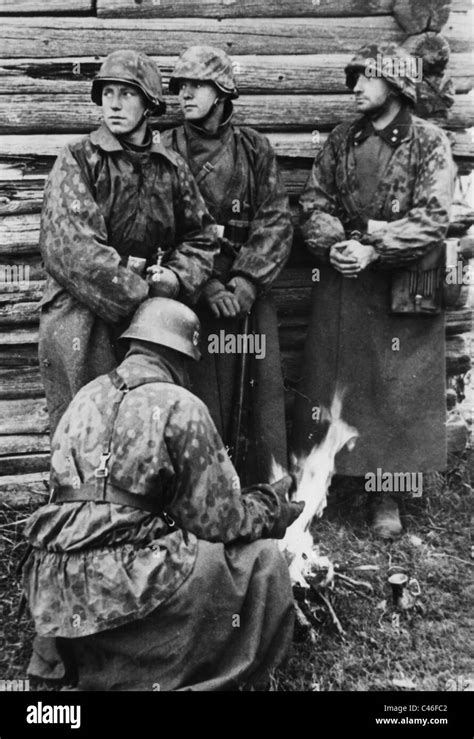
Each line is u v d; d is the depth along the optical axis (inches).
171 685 128.4
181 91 167.3
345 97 191.8
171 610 126.0
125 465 129.3
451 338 203.8
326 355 183.8
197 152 170.7
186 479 131.5
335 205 181.2
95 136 156.7
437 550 178.7
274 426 177.2
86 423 133.0
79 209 153.5
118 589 124.5
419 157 175.5
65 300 159.0
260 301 176.1
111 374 137.8
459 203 197.6
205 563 128.0
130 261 154.6
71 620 125.6
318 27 190.1
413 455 183.2
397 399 181.5
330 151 181.5
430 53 189.9
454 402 206.1
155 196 158.4
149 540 129.0
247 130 176.1
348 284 180.9
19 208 183.3
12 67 180.2
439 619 156.9
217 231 167.0
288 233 174.7
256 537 136.9
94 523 127.6
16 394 189.2
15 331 187.2
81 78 183.2
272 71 188.5
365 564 171.6
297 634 148.6
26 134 182.5
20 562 136.3
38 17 181.0
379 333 181.0
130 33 183.6
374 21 192.1
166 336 140.0
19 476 189.9
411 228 172.1
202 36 186.1
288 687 139.2
